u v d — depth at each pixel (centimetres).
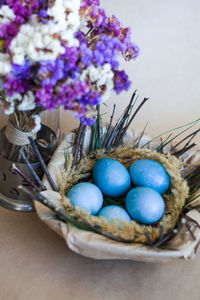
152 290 42
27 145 46
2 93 39
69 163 46
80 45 36
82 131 46
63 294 41
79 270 44
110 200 47
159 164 47
